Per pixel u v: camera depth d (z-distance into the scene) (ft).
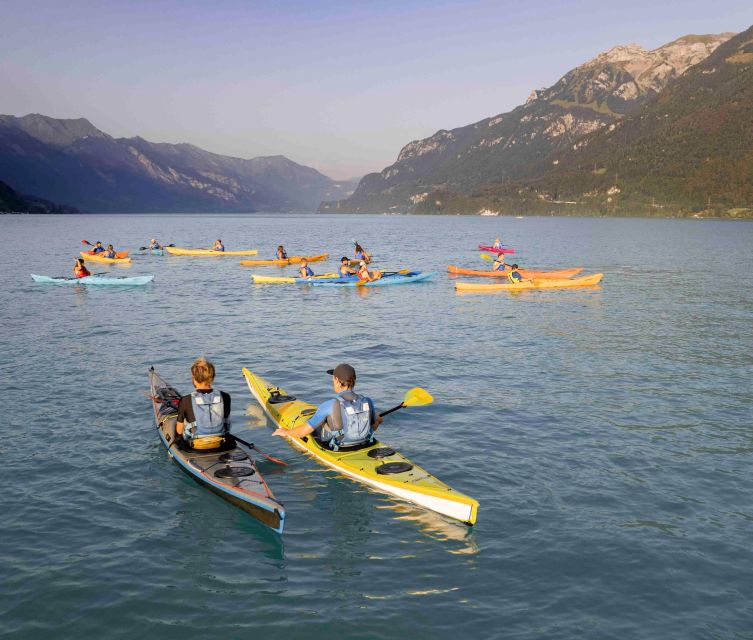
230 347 59.36
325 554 23.94
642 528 25.94
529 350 58.85
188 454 30.58
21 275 121.39
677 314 79.30
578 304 87.92
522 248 230.48
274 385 44.21
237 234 367.45
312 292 100.01
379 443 32.65
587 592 21.54
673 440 35.86
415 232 411.13
